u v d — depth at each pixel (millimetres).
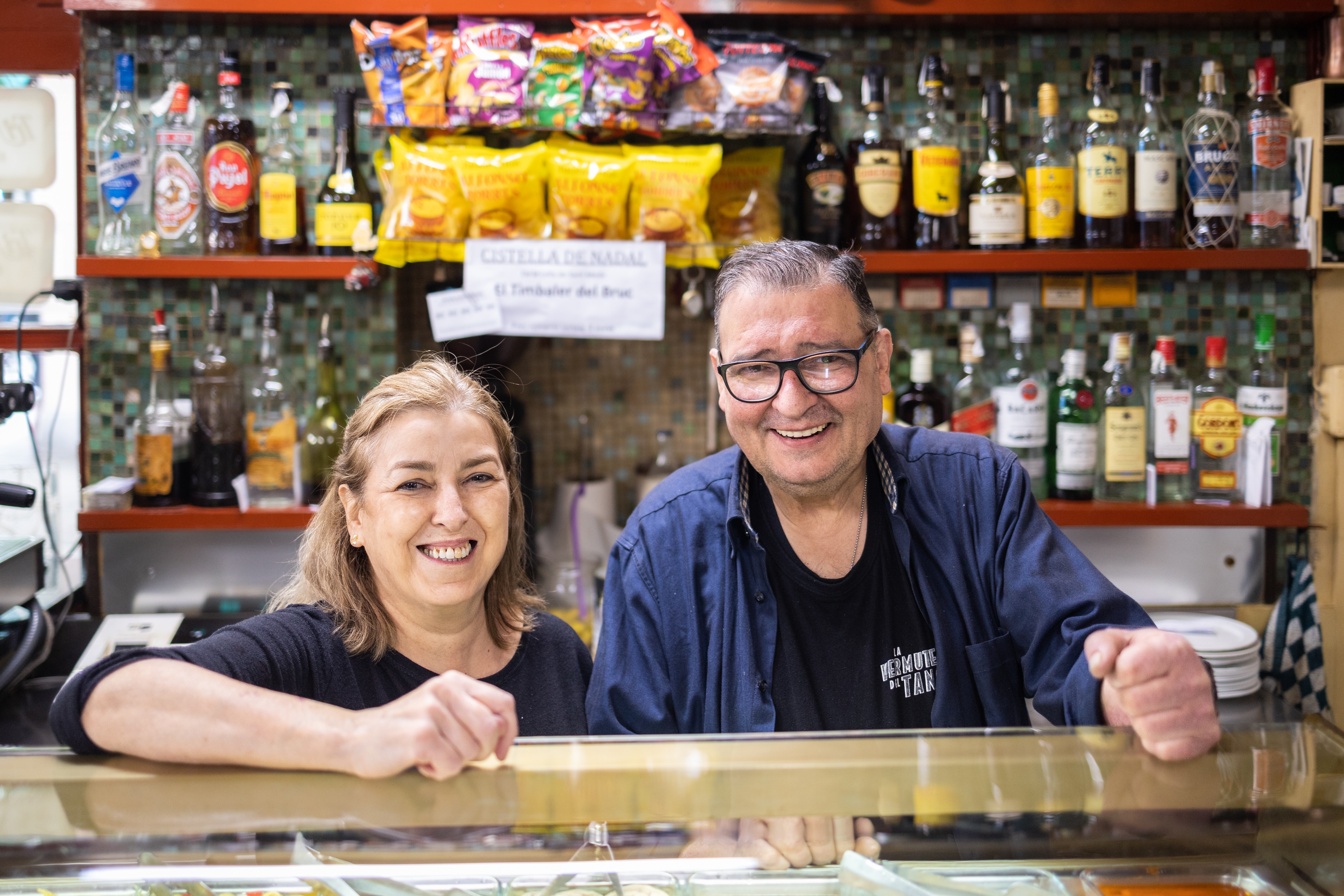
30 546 1763
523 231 1827
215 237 1859
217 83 1973
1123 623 1090
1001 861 719
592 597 2076
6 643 1778
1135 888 716
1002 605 1173
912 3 1875
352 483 1074
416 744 734
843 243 1916
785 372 1073
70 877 683
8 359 1976
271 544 1964
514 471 1165
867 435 1107
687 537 1209
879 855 712
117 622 1839
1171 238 1891
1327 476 2012
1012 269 1858
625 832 713
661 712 1167
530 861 705
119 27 1950
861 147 1905
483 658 1153
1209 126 1889
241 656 980
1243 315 2059
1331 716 1939
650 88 1779
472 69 1765
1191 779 758
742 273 1106
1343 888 704
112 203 1862
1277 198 1947
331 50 1981
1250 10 1892
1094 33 2029
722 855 709
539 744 791
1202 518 1871
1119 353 1894
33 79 1998
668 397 2285
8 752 822
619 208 1812
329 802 729
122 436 2004
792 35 2016
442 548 1040
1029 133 2043
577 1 1844
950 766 766
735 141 1927
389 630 1105
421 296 2199
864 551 1185
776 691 1151
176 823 706
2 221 1912
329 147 1991
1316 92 1915
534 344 2264
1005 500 1209
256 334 2004
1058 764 775
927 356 1931
